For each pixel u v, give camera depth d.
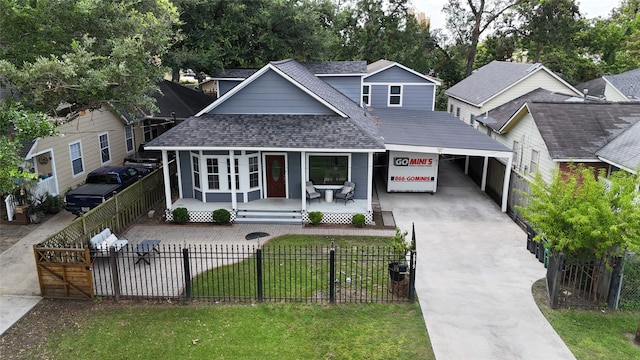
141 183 18.22
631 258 11.43
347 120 18.28
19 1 14.23
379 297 11.95
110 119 23.38
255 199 19.12
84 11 13.60
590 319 11.02
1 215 17.47
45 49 14.21
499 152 18.67
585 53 52.19
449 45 50.53
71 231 13.11
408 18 47.91
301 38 30.17
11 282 12.52
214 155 18.12
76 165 20.47
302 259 14.16
